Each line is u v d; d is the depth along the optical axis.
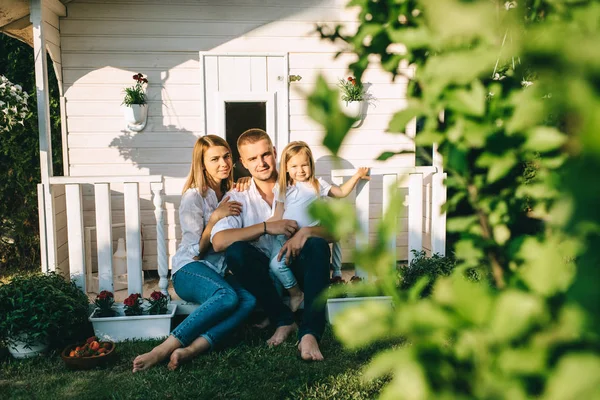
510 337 0.61
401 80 6.03
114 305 4.67
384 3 1.06
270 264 4.32
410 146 6.10
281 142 6.02
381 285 0.71
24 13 5.43
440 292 0.68
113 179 4.64
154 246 6.02
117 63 5.79
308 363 3.80
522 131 0.81
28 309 3.97
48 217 4.76
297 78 5.95
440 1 0.64
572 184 0.47
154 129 5.89
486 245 0.95
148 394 3.41
